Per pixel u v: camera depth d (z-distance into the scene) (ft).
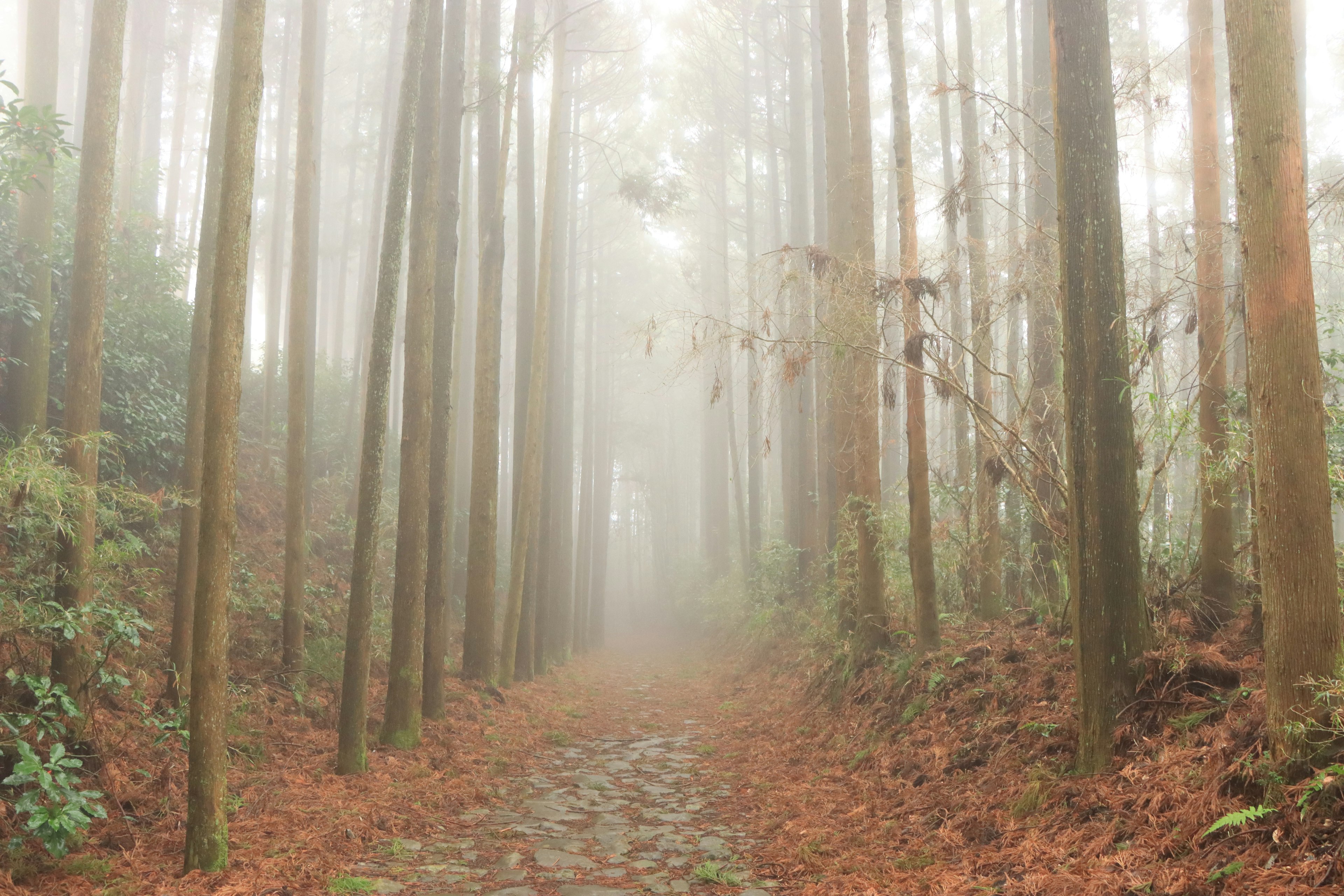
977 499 34.45
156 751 22.98
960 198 28.76
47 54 31.42
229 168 17.33
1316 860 11.60
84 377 21.86
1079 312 18.78
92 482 21.56
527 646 52.80
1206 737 16.21
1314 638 13.34
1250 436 21.03
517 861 18.84
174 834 18.72
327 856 18.20
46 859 16.11
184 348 42.29
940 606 37.96
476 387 43.55
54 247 33.30
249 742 26.16
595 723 42.70
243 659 33.01
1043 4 37.37
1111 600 18.47
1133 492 18.76
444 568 35.42
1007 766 20.59
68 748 19.99
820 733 32.27
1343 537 49.11
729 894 16.61
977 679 26.35
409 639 29.40
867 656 34.27
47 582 20.99
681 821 22.89
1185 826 13.99
